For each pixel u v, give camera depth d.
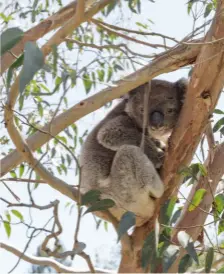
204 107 6.03
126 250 6.18
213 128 6.98
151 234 5.30
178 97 7.65
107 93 5.68
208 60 5.89
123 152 6.71
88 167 7.35
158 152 7.06
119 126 7.24
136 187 6.51
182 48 6.07
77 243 4.76
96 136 7.51
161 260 5.45
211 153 6.74
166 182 6.38
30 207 4.89
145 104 6.49
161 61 6.01
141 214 6.41
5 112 4.81
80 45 7.61
